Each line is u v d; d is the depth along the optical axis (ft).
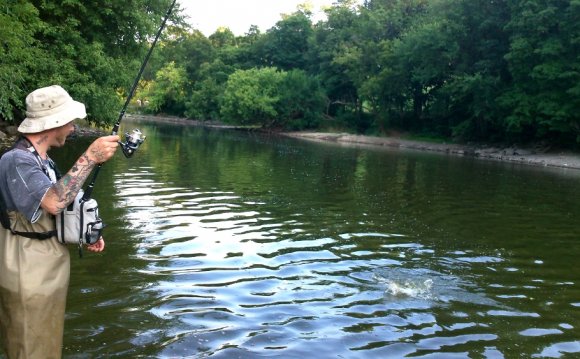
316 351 14.01
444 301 18.43
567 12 96.58
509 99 107.14
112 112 68.49
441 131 143.33
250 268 21.08
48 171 9.89
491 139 123.24
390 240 27.14
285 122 176.04
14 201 9.18
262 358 13.46
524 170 77.92
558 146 108.27
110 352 13.41
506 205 40.78
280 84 174.09
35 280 9.53
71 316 15.55
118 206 31.96
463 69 119.75
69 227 9.83
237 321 15.75
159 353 13.47
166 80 240.94
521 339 15.51
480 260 24.11
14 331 9.57
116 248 22.79
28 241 9.62
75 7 63.00
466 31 117.70
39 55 55.93
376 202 39.29
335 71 177.27
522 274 22.20
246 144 104.73
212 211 32.12
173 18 78.23
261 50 214.28
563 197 47.01
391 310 17.29
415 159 89.20
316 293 18.53
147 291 17.87
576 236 30.09
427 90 149.69
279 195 40.11
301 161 72.43
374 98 155.84
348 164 71.87
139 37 70.23
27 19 52.11
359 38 166.50
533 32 102.37
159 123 197.88
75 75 59.93
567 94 101.04
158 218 29.19
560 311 17.99
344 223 30.86
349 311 17.01
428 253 24.86
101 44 63.10
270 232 27.48
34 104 9.61
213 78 220.64
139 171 49.67
